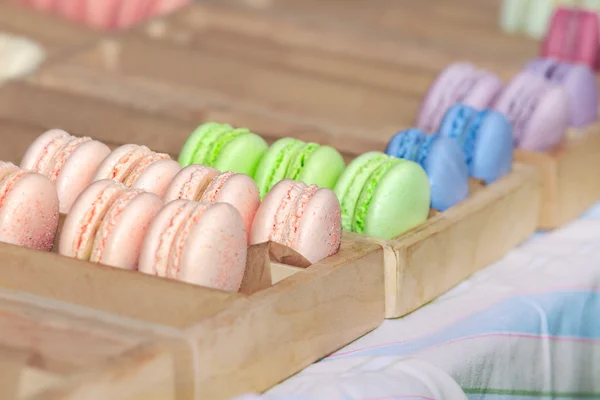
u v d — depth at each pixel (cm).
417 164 101
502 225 107
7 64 148
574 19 142
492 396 97
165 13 158
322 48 152
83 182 98
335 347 92
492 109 117
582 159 117
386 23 169
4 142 118
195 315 85
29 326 84
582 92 124
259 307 86
